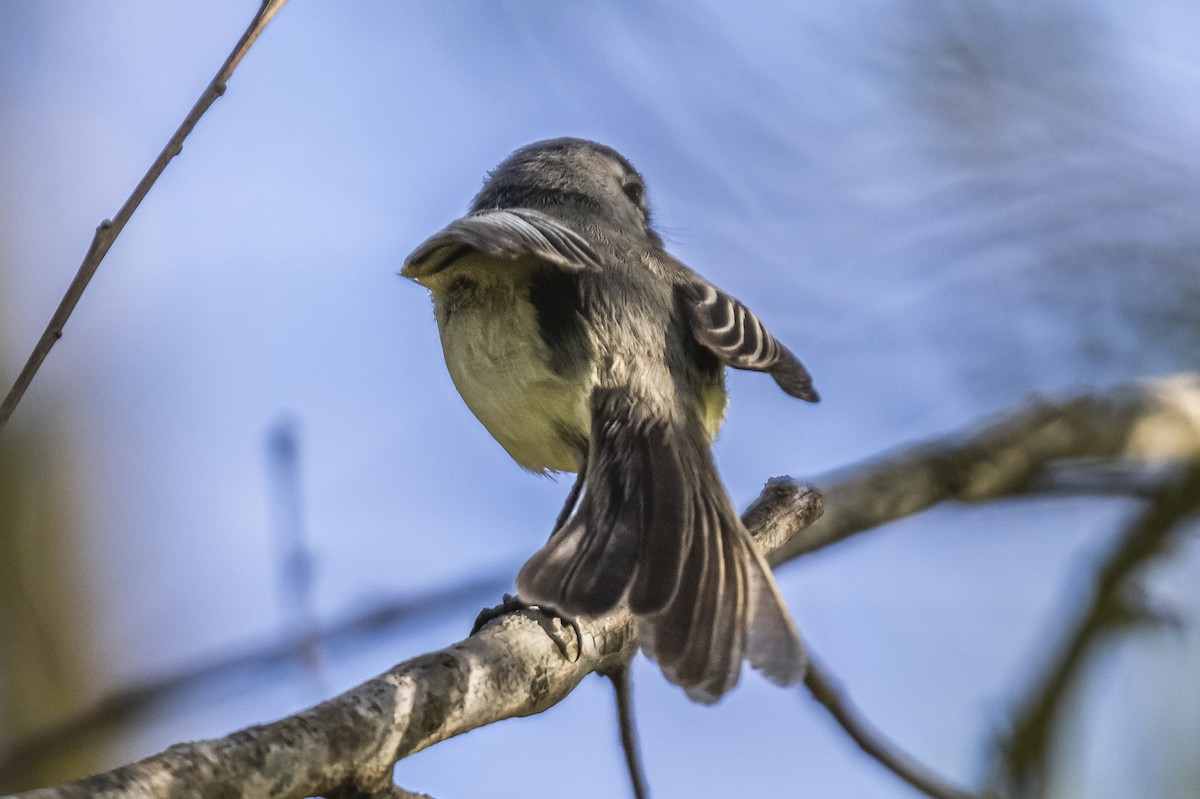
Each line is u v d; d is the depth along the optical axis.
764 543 8.38
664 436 8.27
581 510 7.69
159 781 5.03
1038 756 10.20
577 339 8.58
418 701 5.99
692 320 8.71
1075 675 10.43
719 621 6.98
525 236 8.00
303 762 5.44
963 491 11.16
